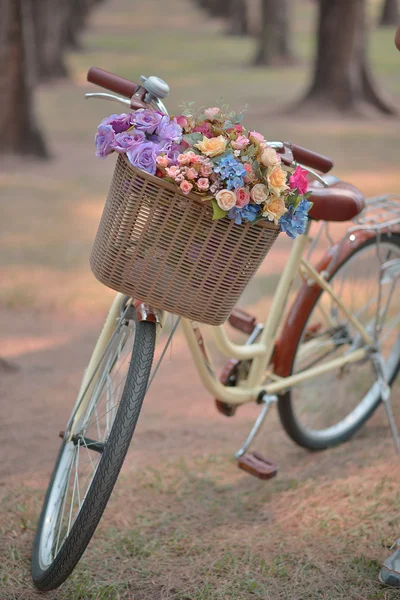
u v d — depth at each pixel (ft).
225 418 15.21
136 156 8.13
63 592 9.84
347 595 9.87
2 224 30.58
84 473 11.96
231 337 19.06
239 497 12.24
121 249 8.46
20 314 21.20
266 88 76.13
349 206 11.09
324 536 11.13
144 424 14.87
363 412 14.07
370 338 13.41
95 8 184.96
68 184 38.88
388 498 11.91
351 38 62.03
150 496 12.21
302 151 9.93
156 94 8.99
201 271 8.52
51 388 16.60
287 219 8.63
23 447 13.88
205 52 110.22
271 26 95.45
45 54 79.20
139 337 9.25
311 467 13.12
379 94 63.52
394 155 45.57
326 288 12.28
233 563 10.52
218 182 8.14
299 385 12.92
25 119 44.42
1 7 42.86
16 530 11.18
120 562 10.53
